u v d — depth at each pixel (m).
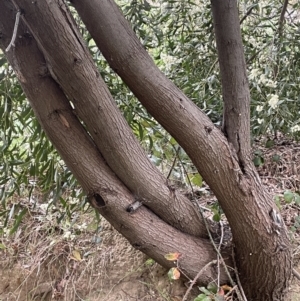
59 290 1.55
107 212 1.16
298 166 1.75
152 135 1.55
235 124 1.15
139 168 1.14
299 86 1.66
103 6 0.98
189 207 1.26
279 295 1.28
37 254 1.63
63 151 1.11
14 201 1.76
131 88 1.07
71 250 1.60
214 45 1.77
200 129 1.10
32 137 1.42
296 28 1.74
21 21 1.00
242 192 1.14
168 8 1.74
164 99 1.07
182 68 1.79
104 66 1.45
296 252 1.40
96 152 1.13
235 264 1.25
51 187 1.54
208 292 1.09
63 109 1.09
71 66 0.95
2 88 1.27
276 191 1.64
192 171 1.65
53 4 0.88
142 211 1.18
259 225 1.16
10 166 1.47
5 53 1.05
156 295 1.41
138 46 1.04
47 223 1.67
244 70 1.13
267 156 1.82
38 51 1.04
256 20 1.82
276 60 1.65
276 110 1.58
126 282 1.49
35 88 1.05
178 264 1.21
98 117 1.04
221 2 1.05
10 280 1.62
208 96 1.66
